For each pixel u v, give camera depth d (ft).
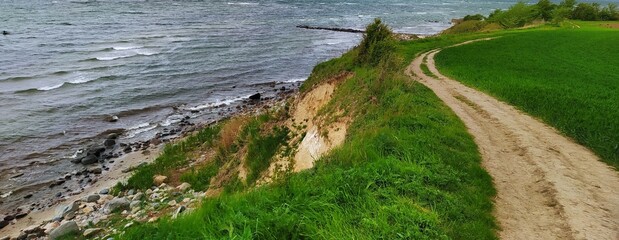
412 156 32.53
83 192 67.05
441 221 22.81
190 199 55.31
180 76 149.89
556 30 211.00
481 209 26.32
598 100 61.87
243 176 56.54
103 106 113.70
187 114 113.29
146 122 104.99
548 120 51.67
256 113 109.60
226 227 21.40
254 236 20.62
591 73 96.94
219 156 70.54
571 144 42.42
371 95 53.47
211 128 92.94
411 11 480.64
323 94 68.95
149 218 48.73
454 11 517.55
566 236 24.17
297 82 155.33
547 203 28.55
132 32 223.71
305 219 22.12
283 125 66.08
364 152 33.01
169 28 246.47
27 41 181.88
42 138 89.61
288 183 28.55
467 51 136.26
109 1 362.33
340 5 494.59
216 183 60.18
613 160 37.32
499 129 48.29
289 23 313.12
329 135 50.78
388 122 42.50
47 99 114.52
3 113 101.40
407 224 21.56
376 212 22.76
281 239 20.79
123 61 162.09
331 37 257.34
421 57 125.29
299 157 53.21
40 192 66.90
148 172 70.08
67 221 51.34
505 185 31.45
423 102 55.62
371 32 85.35
